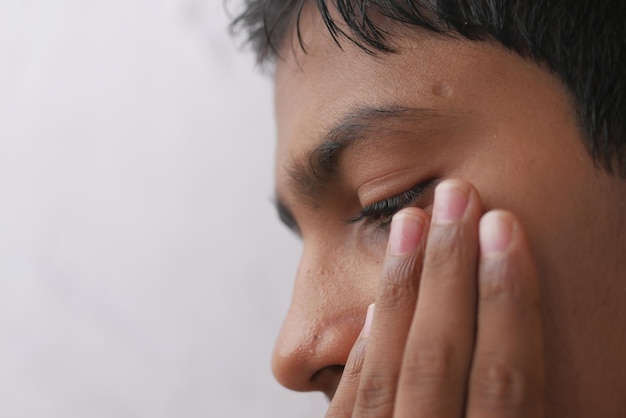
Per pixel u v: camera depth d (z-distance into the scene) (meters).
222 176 1.39
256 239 1.37
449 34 0.65
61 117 1.41
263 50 0.92
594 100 0.63
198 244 1.38
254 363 1.35
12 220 1.40
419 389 0.57
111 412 1.35
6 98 1.43
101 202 1.39
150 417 1.34
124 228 1.38
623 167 0.63
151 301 1.37
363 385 0.62
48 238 1.39
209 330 1.36
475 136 0.63
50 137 1.41
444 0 0.65
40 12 1.44
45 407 1.35
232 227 1.38
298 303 0.74
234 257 1.37
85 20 1.43
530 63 0.64
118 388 1.35
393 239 0.62
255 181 1.39
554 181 0.61
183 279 1.37
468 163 0.63
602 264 0.61
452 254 0.57
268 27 0.84
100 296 1.37
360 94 0.67
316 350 0.71
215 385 1.35
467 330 0.57
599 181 0.62
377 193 0.67
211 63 1.40
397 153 0.65
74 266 1.38
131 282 1.37
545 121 0.62
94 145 1.40
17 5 1.44
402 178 0.65
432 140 0.64
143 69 1.41
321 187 0.73
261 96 1.40
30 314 1.38
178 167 1.39
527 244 0.56
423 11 0.66
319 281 0.74
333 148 0.69
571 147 0.62
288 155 0.75
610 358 0.61
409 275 0.61
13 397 1.36
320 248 0.75
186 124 1.40
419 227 0.61
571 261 0.61
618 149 0.63
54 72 1.42
